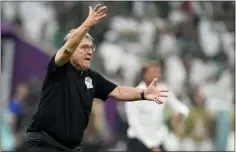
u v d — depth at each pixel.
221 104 56.00
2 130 35.62
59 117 17.44
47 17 60.47
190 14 67.69
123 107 41.56
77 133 17.61
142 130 28.23
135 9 65.06
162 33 63.16
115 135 41.00
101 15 16.77
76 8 60.88
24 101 39.69
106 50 57.53
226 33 67.31
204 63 62.59
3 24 41.72
